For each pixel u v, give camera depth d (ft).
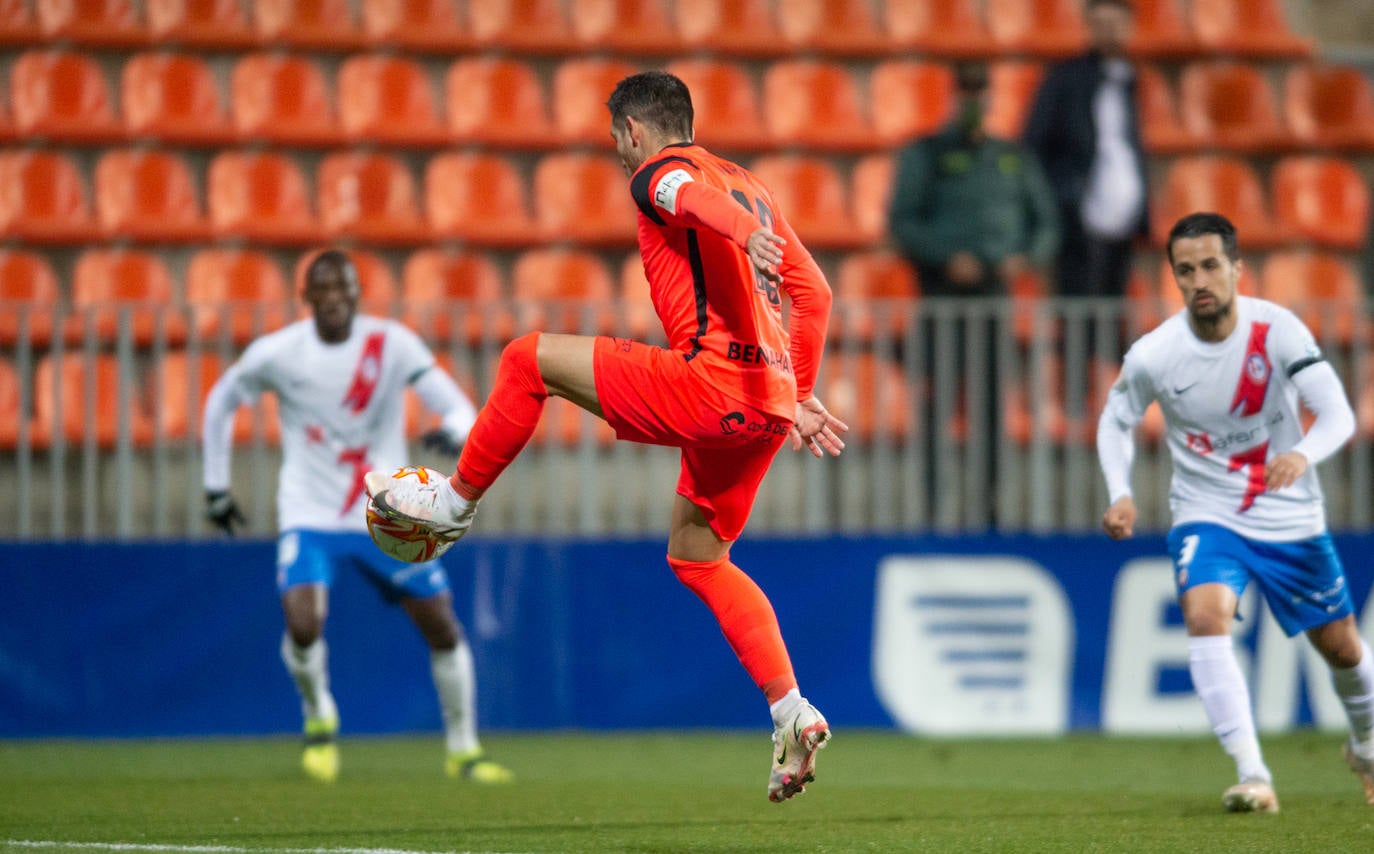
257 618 99.14
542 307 101.96
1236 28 159.12
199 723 98.32
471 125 143.13
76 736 97.25
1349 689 65.00
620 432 50.57
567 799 71.46
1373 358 113.70
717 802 70.18
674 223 47.80
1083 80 119.65
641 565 101.91
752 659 51.80
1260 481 63.46
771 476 106.11
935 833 58.34
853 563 102.06
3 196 131.54
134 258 127.44
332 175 136.05
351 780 79.97
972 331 104.12
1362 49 165.37
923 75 149.28
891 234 111.96
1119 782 79.30
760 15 153.17
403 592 80.53
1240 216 144.66
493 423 50.70
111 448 102.01
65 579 97.86
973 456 104.01
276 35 144.36
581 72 145.79
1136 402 65.41
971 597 102.63
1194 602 63.41
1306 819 60.59
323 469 81.20
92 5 142.92
